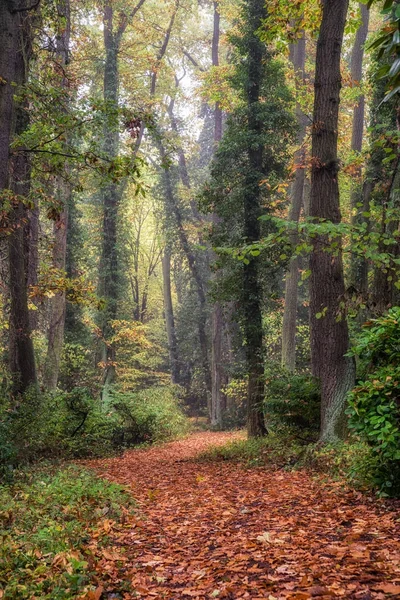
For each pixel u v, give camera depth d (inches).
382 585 150.8
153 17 1417.3
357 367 436.8
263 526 240.4
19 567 191.8
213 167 759.7
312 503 274.1
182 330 1750.7
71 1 821.2
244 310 722.2
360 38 992.9
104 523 248.2
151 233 1966.0
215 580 179.2
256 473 425.1
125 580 185.0
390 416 250.2
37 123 468.1
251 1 725.3
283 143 748.6
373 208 356.2
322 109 437.7
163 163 464.1
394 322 278.4
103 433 759.1
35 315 935.7
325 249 331.9
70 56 852.6
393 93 103.2
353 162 582.9
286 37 544.1
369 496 265.4
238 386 1278.3
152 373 1744.6
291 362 991.6
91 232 1448.1
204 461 577.3
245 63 739.4
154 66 1331.2
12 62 380.5
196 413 1836.9
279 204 760.3
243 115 741.9
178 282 2119.8
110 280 1254.3
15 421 545.0
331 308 415.5
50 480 380.5
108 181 450.9
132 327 1240.2
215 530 244.2
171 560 205.3
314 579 163.9
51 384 932.0
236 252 332.2
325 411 410.6
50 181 579.5
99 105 437.7
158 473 495.8
